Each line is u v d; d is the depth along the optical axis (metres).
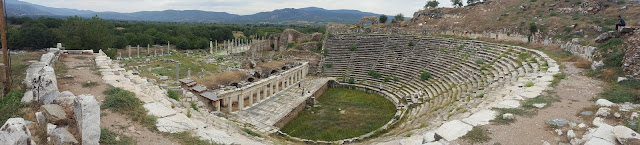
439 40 54.91
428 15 82.88
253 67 50.03
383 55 55.94
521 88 20.56
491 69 33.88
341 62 57.47
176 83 34.62
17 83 21.23
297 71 49.75
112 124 13.05
